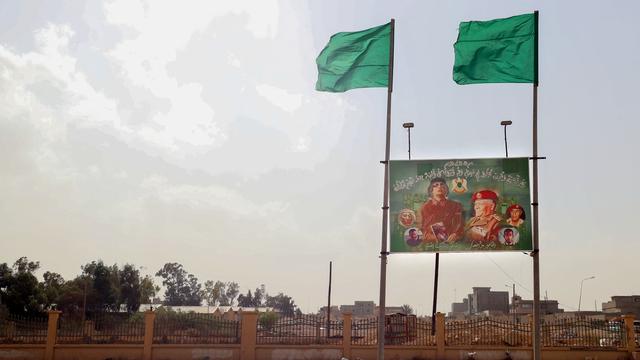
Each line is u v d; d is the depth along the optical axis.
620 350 28.45
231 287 134.00
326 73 17.55
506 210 22.84
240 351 28.52
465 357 28.56
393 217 23.70
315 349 28.70
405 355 28.58
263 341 29.30
